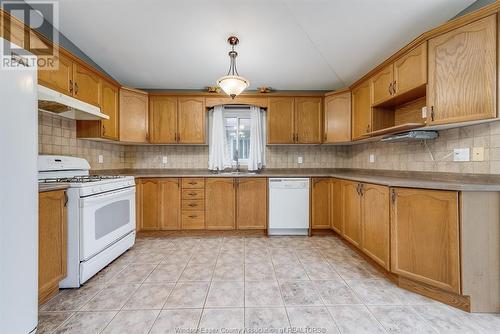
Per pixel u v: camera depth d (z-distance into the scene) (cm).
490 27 148
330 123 327
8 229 110
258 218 312
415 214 169
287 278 195
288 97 338
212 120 357
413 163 231
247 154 373
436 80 172
